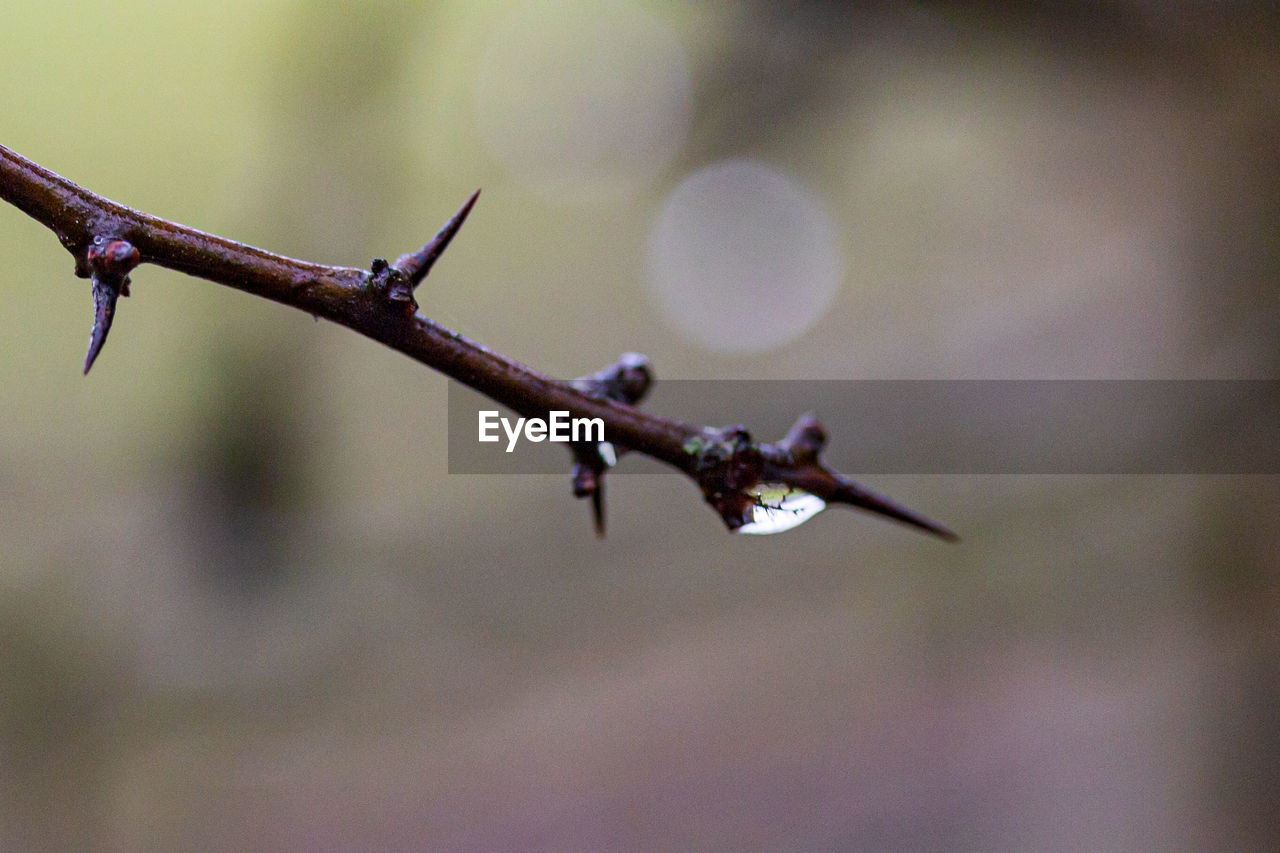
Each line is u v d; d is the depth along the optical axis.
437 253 0.31
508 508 1.05
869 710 1.15
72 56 0.85
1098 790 0.94
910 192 1.09
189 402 0.88
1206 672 0.79
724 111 0.89
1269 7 0.58
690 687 1.18
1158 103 0.69
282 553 0.91
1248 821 0.74
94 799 0.90
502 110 0.99
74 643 0.90
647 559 1.09
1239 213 0.71
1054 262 1.00
